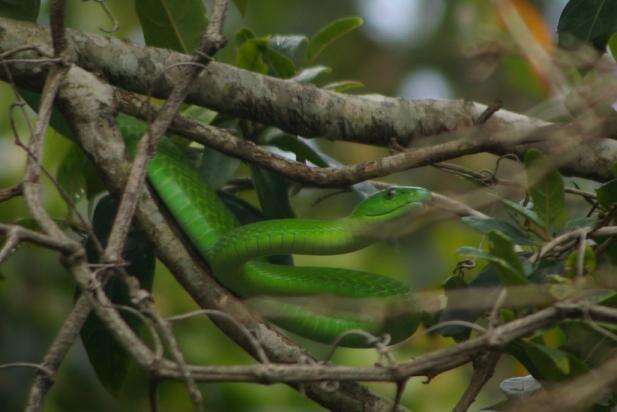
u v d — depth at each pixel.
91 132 7.12
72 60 6.60
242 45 8.65
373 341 5.42
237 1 8.82
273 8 16.92
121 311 7.91
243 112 7.99
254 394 12.65
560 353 5.85
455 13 15.88
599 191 6.79
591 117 6.71
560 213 6.63
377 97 8.26
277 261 8.44
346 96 8.20
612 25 7.46
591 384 5.50
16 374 12.17
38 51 6.42
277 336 6.77
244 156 7.54
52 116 7.98
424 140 8.24
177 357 5.19
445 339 9.40
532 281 6.52
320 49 9.04
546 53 6.59
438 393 13.34
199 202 7.68
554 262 6.59
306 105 8.05
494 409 6.73
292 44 9.02
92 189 8.71
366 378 5.21
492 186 7.39
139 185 5.92
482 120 7.32
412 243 14.23
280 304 7.16
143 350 5.23
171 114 6.21
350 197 13.15
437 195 7.84
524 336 5.80
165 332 5.28
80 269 5.38
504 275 5.78
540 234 6.72
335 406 6.53
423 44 16.44
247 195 12.52
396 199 7.68
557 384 5.96
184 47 8.48
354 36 17.08
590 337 6.16
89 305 5.60
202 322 12.66
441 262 14.11
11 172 12.97
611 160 8.23
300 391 6.05
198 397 5.13
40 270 12.62
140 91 7.86
